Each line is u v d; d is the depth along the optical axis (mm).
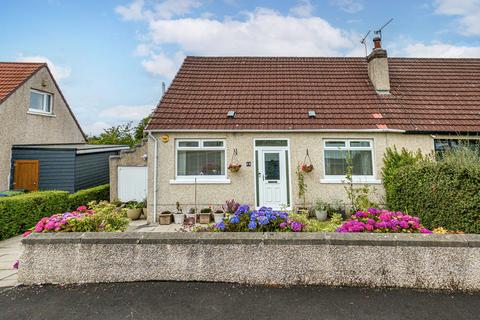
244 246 4191
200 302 3691
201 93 12227
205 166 10664
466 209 5344
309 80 13227
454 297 3730
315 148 10547
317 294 3842
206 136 10562
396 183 8375
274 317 3352
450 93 12141
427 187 6586
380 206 10203
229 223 4824
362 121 10648
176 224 9844
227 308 3549
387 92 12219
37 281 4273
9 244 7117
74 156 12891
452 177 5777
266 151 10742
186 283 4176
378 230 4547
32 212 8570
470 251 3953
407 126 10406
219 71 13867
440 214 6090
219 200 10422
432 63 14422
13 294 3977
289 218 4977
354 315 3367
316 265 4098
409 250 4016
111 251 4277
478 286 3895
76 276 4262
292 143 10586
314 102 11719
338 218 6062
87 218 4852
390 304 3590
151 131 10383
